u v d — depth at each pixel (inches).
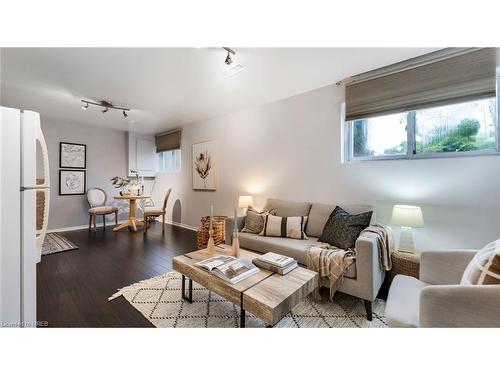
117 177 197.2
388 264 79.2
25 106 146.5
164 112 159.9
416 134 91.4
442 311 38.4
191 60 89.7
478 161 77.1
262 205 141.2
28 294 45.4
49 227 180.9
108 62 91.2
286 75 101.9
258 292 53.2
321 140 115.3
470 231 78.4
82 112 161.2
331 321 68.2
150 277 98.0
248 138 149.7
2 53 84.5
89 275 99.6
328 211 102.2
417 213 77.9
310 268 79.5
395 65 91.4
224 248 86.6
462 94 77.8
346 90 105.0
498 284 37.6
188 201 198.5
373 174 99.3
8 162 42.3
